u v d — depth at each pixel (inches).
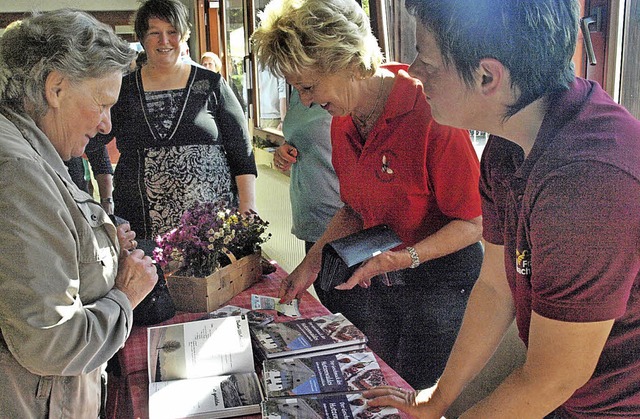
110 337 50.1
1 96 48.3
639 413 38.7
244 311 74.6
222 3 236.5
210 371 60.0
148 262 55.7
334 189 102.4
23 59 47.3
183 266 78.9
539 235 34.4
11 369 46.9
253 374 59.3
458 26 33.4
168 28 101.7
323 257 67.2
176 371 59.6
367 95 67.1
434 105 37.6
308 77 63.0
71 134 51.0
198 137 105.7
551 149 34.2
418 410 52.4
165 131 104.9
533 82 34.0
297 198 106.7
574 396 40.5
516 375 38.9
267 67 65.2
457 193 67.2
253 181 112.3
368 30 63.5
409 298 75.9
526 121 36.1
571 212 32.6
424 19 35.3
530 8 32.3
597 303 33.8
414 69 37.2
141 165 105.8
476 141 87.9
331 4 60.6
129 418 61.7
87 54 48.3
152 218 106.3
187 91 105.6
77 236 47.8
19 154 44.4
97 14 363.9
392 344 80.1
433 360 77.4
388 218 73.5
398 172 69.2
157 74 104.8
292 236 150.8
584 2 73.4
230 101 109.0
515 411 38.3
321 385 56.3
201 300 76.6
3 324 45.1
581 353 35.4
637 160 32.2
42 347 44.9
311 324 67.7
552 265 34.1
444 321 74.9
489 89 34.9
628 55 70.6
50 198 44.8
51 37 47.3
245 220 86.7
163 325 72.2
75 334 46.1
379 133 68.3
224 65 243.9
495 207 46.4
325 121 100.0
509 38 32.7
